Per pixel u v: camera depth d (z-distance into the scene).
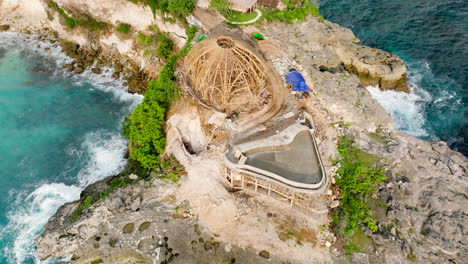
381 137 58.44
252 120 56.53
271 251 45.81
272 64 66.38
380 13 87.56
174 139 57.66
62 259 48.34
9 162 60.66
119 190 53.56
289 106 59.00
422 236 47.06
